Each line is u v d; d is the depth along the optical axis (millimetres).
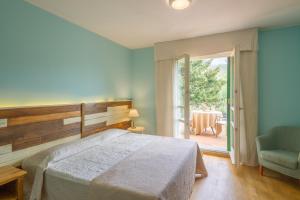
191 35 3260
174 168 1665
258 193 2221
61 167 1691
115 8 2242
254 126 2992
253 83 2967
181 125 3492
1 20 1838
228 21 2658
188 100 3113
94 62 3080
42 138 2133
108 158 1940
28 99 2082
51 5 2158
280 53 2918
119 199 1286
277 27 2904
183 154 2043
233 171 2842
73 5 2162
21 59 2014
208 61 6203
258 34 3004
